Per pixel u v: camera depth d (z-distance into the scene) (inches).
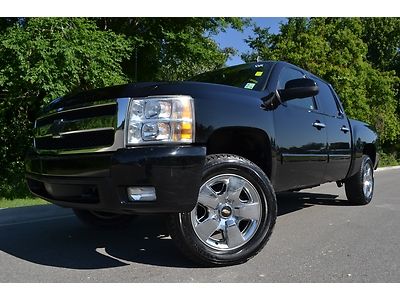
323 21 882.8
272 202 156.3
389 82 1191.6
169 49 513.3
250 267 150.9
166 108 138.0
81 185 144.0
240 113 154.9
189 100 141.5
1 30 382.6
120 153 134.2
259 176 154.3
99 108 143.9
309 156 196.9
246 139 170.7
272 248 176.1
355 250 175.0
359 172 275.3
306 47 831.1
